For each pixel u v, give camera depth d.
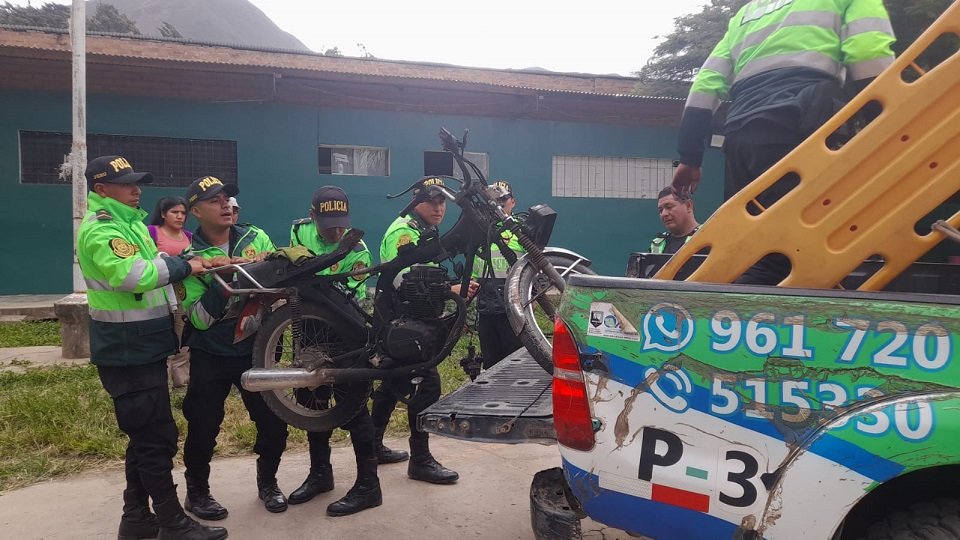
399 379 3.87
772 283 2.59
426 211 4.31
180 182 13.17
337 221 3.93
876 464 1.81
